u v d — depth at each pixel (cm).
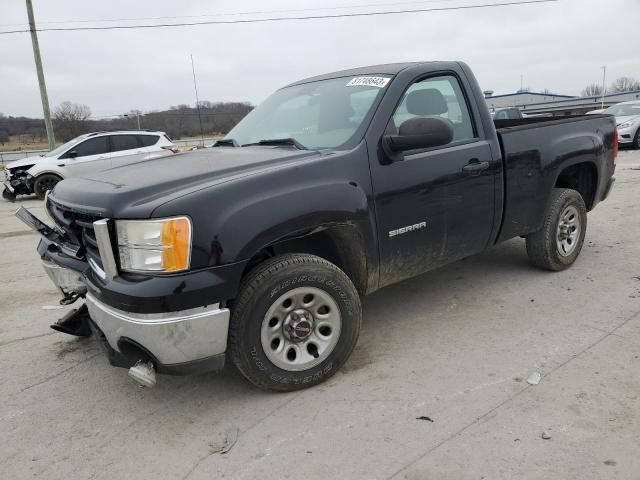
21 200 1366
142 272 250
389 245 324
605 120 490
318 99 372
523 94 5397
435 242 351
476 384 293
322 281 288
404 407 276
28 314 449
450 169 349
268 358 281
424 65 363
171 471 240
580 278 449
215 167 294
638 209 720
